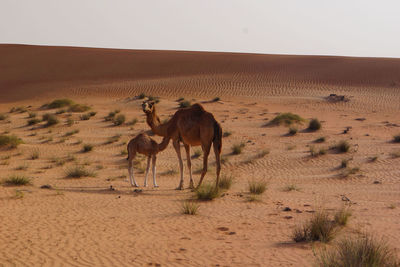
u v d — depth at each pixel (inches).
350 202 474.3
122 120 1272.1
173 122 560.1
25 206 409.4
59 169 739.4
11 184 542.3
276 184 632.4
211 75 2637.8
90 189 535.2
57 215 377.7
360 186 609.9
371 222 371.2
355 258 227.9
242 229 343.3
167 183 624.4
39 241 296.5
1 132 1162.6
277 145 968.9
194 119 536.1
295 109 1685.5
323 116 1521.9
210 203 460.1
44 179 615.8
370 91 2124.8
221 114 1486.2
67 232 322.3
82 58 3316.9
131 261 258.8
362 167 742.5
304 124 1250.0
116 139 1042.7
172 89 2229.3
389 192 555.2
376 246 247.0
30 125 1273.4
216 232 332.8
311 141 1006.4
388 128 1250.0
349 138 1043.3
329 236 306.8
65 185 563.5
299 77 2503.7
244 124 1261.1
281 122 1243.8
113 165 805.9
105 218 373.4
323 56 3265.3
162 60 3196.4
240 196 510.0
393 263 235.1
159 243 298.8
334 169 741.3
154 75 2770.7
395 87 2210.9
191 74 2728.8
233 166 789.2
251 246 292.4
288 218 385.7
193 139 542.9
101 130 1184.8
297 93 2102.6
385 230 340.8
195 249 284.8
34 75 2869.1
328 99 1900.8
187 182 631.2
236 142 1007.0
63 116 1430.9
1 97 2292.1
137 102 1748.3
